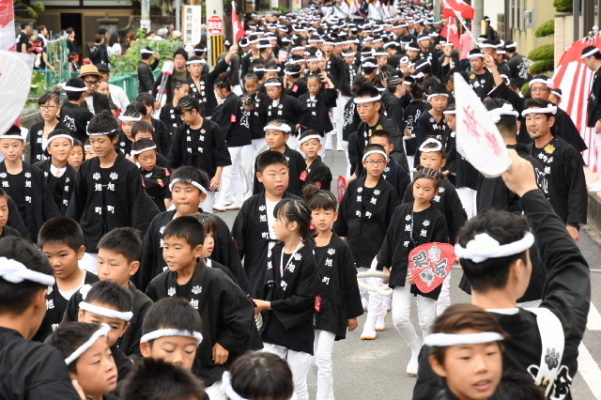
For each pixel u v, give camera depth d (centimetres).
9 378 560
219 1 3703
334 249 1099
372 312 1367
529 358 541
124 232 904
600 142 2016
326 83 2483
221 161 1845
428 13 8512
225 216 2162
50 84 3134
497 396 488
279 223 1022
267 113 2244
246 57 3700
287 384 590
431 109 1920
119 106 2575
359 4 8181
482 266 543
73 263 897
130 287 909
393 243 1245
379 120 1703
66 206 1450
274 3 9062
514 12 4969
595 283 1585
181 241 872
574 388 1160
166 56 3978
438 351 491
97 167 1376
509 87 2188
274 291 1031
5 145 1354
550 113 1327
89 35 6334
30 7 5975
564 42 3158
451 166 1716
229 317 889
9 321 605
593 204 1977
